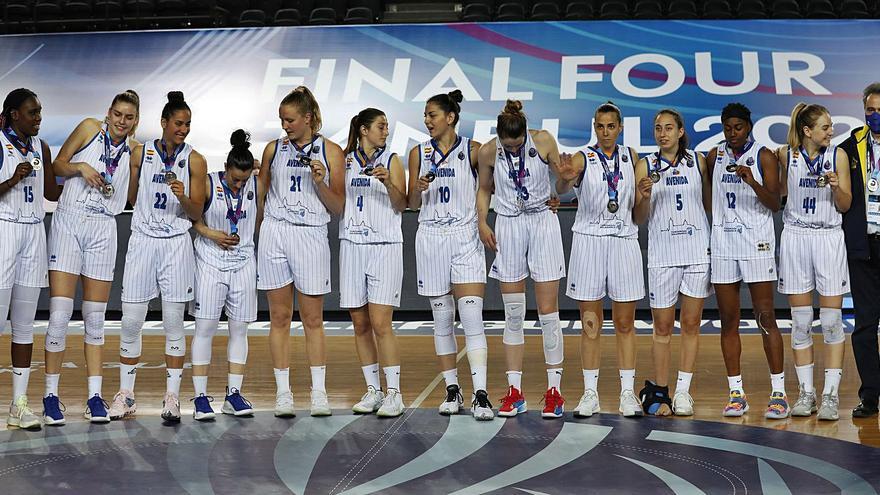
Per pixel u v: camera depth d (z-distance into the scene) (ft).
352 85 52.95
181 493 17.17
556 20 55.36
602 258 23.40
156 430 22.41
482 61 53.31
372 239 23.62
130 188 23.91
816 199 23.32
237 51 54.80
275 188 23.91
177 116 23.09
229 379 24.30
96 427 22.81
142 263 23.57
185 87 53.57
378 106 52.08
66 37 55.72
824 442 20.81
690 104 50.78
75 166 23.03
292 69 53.88
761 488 17.30
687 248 23.57
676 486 17.46
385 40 54.65
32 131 22.57
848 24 53.21
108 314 48.19
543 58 53.21
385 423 22.97
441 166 23.29
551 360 23.65
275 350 24.06
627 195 23.36
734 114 23.13
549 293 23.57
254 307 24.22
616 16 55.67
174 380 23.62
